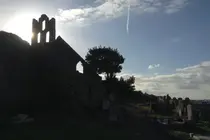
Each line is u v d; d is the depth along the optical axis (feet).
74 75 99.25
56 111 82.43
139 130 70.64
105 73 180.24
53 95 87.81
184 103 121.90
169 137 65.87
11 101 78.38
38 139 48.67
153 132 70.38
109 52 180.24
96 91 107.55
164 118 101.86
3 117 67.00
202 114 108.58
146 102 175.94
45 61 95.61
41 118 72.33
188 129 83.30
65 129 60.85
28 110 79.46
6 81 79.51
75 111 86.84
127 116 99.55
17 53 88.94
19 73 85.35
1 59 80.74
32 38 105.70
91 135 57.26
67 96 90.74
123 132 65.16
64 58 99.71
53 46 100.37
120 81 180.24
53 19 109.60
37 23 108.37
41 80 90.07
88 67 107.76
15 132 52.75
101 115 90.68
